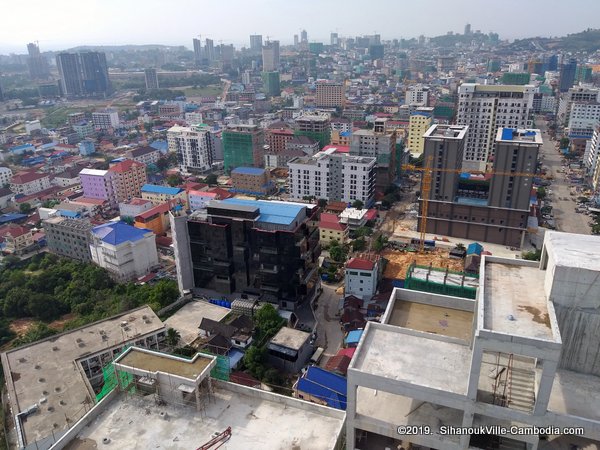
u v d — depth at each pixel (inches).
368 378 1547.7
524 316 1472.7
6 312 5477.4
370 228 7465.6
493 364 1608.0
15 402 3351.4
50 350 3966.5
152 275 6250.0
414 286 4726.9
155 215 7593.5
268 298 5418.3
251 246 5290.4
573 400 1427.2
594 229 7303.2
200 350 4347.9
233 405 2009.1
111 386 2192.4
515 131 6894.7
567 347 1507.1
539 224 7672.2
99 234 6309.1
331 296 5718.5
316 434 1856.5
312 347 4660.4
